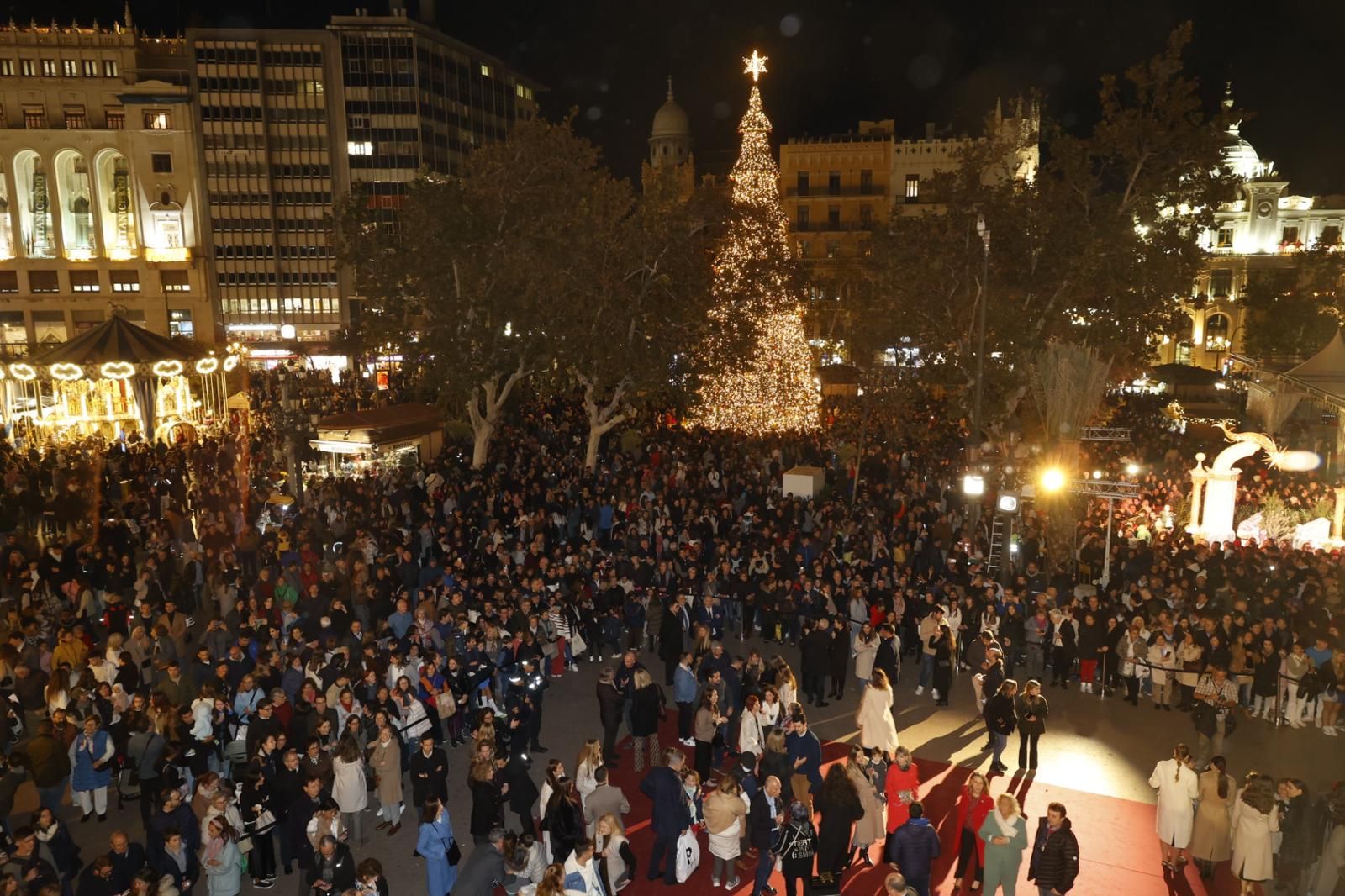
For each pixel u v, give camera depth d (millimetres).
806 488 28594
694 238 35125
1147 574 20312
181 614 16969
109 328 36781
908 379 33000
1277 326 57688
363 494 26188
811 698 17281
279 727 12422
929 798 13656
